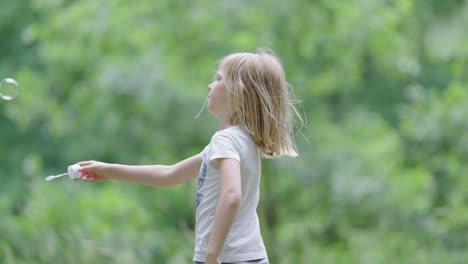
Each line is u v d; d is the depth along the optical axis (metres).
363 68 21.39
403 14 20.12
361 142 19.78
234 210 6.23
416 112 19.41
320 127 19.72
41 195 16.02
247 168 6.54
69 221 15.56
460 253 17.30
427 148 19.39
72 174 7.26
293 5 18.89
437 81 24.36
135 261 15.01
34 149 25.28
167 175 7.30
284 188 19.03
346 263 16.69
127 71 18.70
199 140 19.36
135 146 19.64
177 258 16.20
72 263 13.62
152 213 20.73
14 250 13.56
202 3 18.88
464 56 21.20
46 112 20.48
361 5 19.03
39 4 20.59
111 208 18.16
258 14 18.89
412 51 21.80
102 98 19.34
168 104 18.61
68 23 19.70
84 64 20.27
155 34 19.39
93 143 20.12
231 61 6.86
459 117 18.69
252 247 6.50
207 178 6.56
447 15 22.61
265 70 6.81
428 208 18.55
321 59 19.80
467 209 17.91
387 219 18.08
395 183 18.47
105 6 19.42
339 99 22.88
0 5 25.28
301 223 18.34
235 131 6.64
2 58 25.47
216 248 6.20
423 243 17.69
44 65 24.95
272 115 6.73
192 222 21.02
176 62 19.00
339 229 18.08
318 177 18.66
